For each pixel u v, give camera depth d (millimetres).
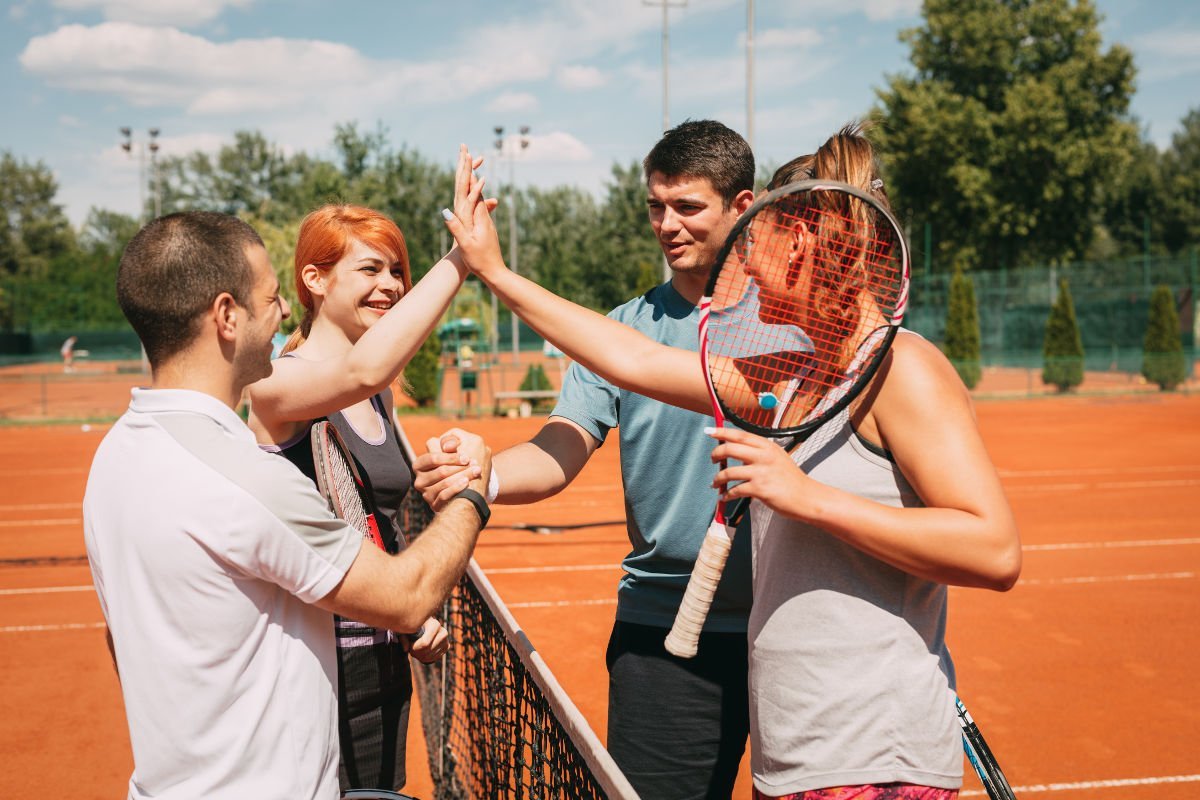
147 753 1584
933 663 1749
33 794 4398
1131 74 43469
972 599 7562
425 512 4809
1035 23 44312
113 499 1604
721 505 1909
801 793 1739
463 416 23250
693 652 1923
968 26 44000
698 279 2623
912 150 44625
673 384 1968
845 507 1574
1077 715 5137
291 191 71875
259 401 2170
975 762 1918
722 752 2633
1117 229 59375
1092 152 43062
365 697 2518
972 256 44688
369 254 2545
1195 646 6312
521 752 2186
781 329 2135
